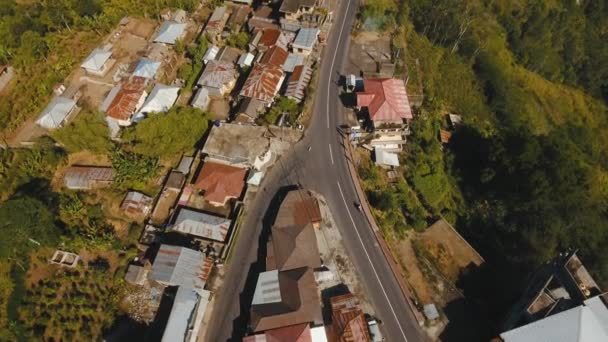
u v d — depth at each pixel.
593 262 64.69
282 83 83.31
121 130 74.06
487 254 67.88
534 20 135.12
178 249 58.56
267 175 70.44
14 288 55.16
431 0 108.25
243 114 74.50
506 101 101.00
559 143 79.69
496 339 50.22
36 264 58.38
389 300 58.06
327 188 69.00
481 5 131.62
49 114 72.62
